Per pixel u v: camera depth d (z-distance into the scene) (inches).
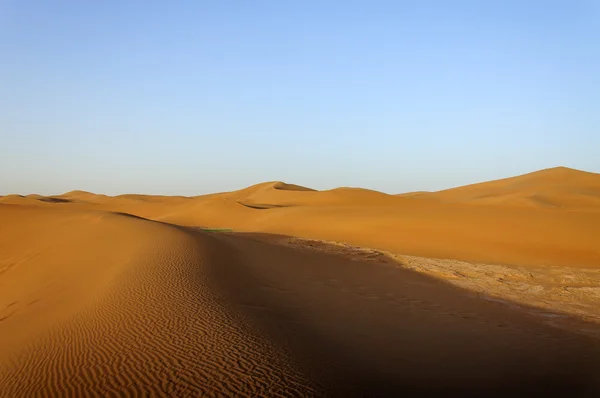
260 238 1519.4
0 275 996.6
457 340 428.1
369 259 996.6
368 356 364.8
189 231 1429.6
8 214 1977.1
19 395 264.4
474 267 884.6
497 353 392.5
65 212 2073.1
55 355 331.3
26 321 531.2
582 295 651.5
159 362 303.6
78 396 257.6
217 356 315.9
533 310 562.6
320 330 433.7
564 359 381.4
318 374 300.7
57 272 873.5
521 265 931.3
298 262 923.4
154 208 3907.5
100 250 997.2
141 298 487.2
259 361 311.1
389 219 1744.6
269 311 482.9
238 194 5625.0
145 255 788.6
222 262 796.6
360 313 521.0
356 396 273.6
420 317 514.6
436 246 1210.6
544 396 306.0
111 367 297.4
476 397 298.8
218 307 457.7
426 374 334.6
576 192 3307.1
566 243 1129.4
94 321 412.8
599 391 316.5
